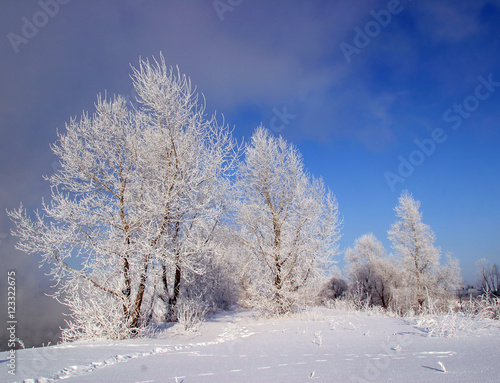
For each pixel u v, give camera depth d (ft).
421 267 90.84
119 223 37.29
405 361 14.61
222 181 48.29
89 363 18.25
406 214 93.25
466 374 11.69
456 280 97.71
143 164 40.19
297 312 46.42
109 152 37.78
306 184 50.39
